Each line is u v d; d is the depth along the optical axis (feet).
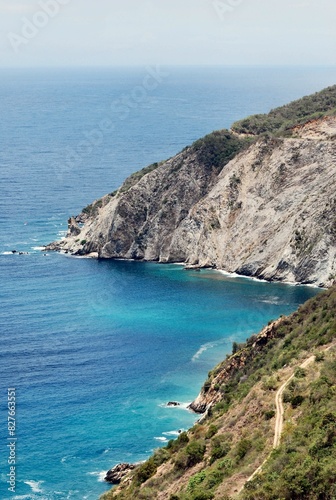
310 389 200.75
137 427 285.43
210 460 198.18
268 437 188.44
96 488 247.91
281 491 155.63
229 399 252.83
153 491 199.82
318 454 163.32
